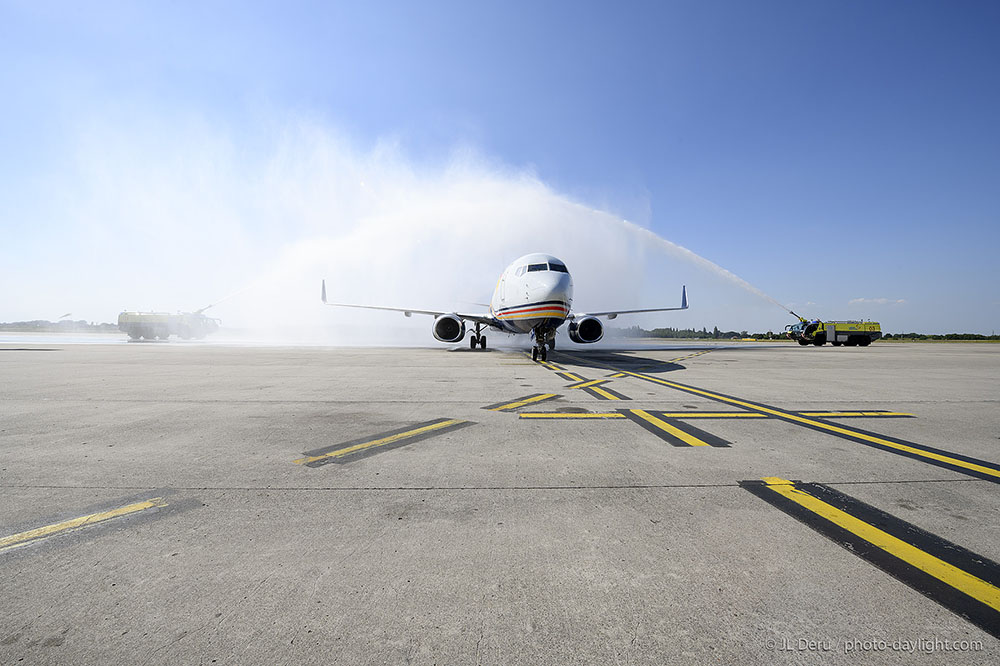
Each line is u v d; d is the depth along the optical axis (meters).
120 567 2.48
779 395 9.12
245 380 11.04
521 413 7.03
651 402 8.12
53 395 8.62
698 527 3.02
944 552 2.68
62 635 1.94
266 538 2.83
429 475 4.07
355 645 1.89
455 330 23.39
